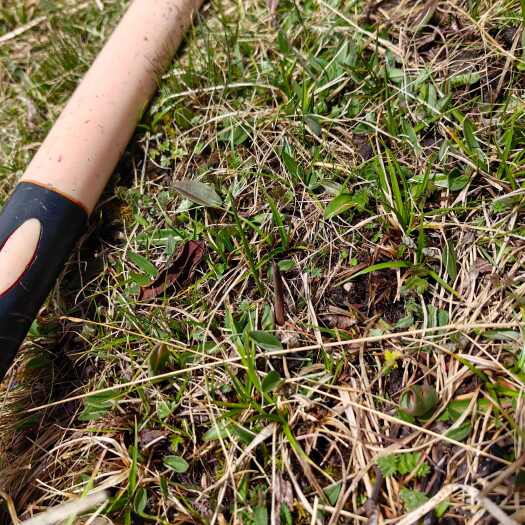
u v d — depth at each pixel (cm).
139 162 40
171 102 41
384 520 28
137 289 36
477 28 38
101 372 34
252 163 37
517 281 31
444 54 38
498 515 26
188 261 35
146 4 41
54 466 32
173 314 35
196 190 36
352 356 31
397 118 36
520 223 33
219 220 36
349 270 33
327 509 28
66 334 36
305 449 30
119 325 35
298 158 37
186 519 30
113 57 40
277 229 35
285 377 31
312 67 39
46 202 35
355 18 41
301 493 29
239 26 43
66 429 33
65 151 36
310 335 32
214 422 31
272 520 28
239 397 31
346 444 30
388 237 34
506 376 29
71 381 35
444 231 33
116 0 47
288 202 36
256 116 39
